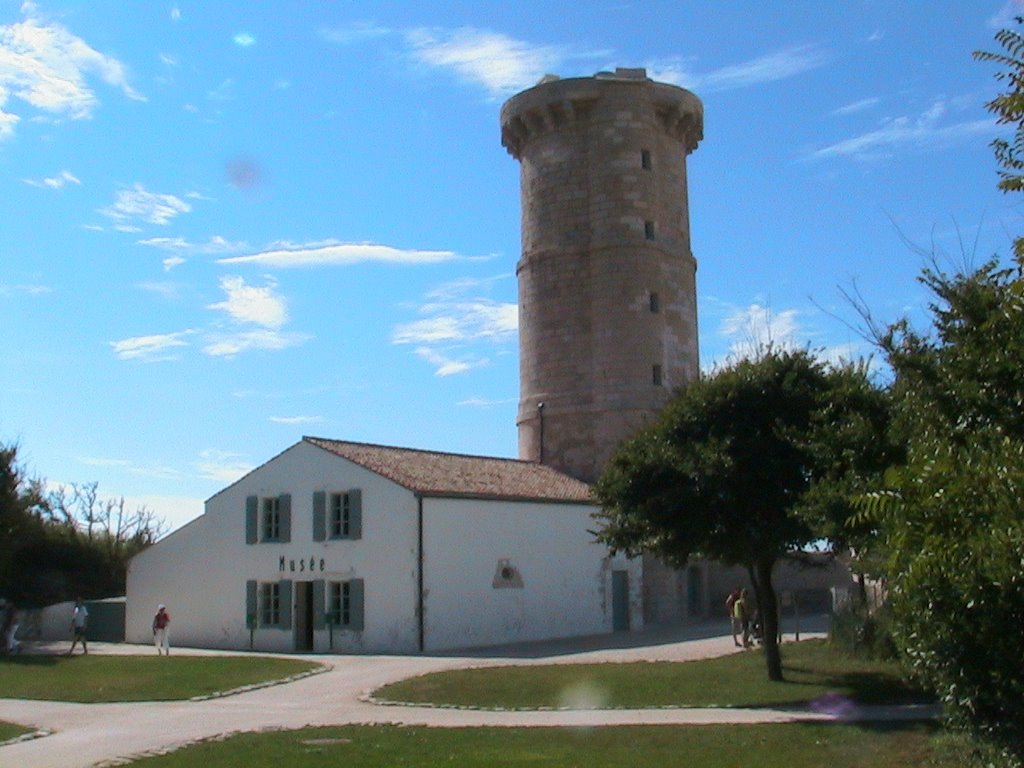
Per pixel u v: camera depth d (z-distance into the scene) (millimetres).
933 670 9609
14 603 44219
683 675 25719
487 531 37938
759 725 18906
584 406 47188
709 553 23500
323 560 37312
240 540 39594
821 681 23906
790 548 23641
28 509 44562
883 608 25500
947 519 8617
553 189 49344
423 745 17562
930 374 11656
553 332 48406
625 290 47312
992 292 11234
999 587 8328
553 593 40094
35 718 21953
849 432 18547
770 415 23125
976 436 9914
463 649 35594
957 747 13836
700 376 25188
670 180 49906
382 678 27656
